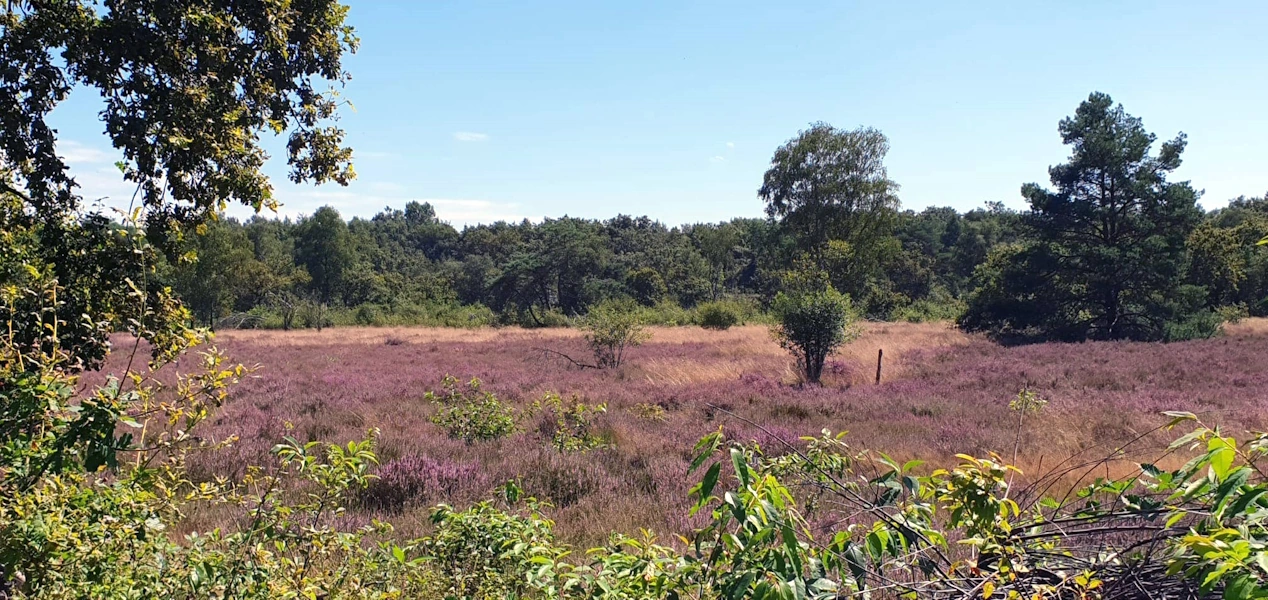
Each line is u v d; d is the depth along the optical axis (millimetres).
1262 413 10953
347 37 7434
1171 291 34250
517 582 3275
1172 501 2393
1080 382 16828
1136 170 35031
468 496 6680
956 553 3420
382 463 7918
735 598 1988
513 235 118812
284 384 16641
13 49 5410
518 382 17703
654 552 2709
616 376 19219
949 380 17594
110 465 2652
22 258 4805
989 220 99062
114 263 4828
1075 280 35844
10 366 2863
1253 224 48719
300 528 3160
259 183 6516
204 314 47594
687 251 99250
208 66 6164
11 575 2557
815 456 3553
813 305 17906
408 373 20125
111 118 5805
